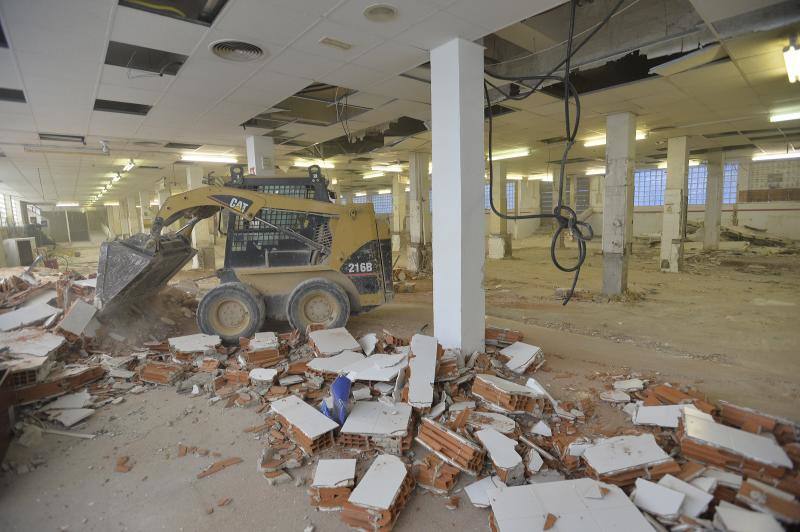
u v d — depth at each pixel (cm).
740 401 405
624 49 492
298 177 640
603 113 838
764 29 423
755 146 1327
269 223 607
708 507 243
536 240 2356
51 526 259
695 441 281
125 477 307
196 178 1299
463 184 441
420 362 405
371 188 3250
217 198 586
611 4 492
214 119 750
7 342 480
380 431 328
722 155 1518
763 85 650
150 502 280
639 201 2314
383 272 634
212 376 475
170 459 329
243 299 577
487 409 369
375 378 391
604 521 228
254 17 382
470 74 439
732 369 485
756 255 1509
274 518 264
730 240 1848
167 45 438
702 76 608
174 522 261
